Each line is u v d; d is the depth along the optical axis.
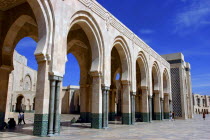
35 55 8.58
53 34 8.82
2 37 10.90
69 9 9.94
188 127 14.17
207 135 9.77
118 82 33.62
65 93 40.34
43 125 8.02
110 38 13.35
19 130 9.98
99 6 12.40
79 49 17.30
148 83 19.00
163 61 24.42
